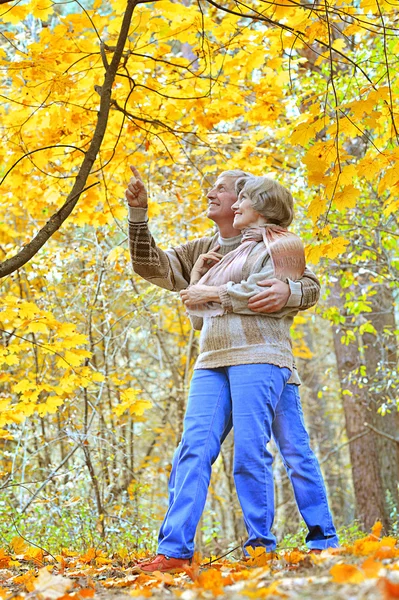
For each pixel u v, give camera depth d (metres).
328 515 3.25
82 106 4.35
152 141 5.04
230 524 11.80
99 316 8.23
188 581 2.66
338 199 3.34
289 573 2.38
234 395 3.12
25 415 4.62
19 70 4.17
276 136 5.95
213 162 6.93
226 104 4.74
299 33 3.70
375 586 1.76
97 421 8.40
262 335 3.17
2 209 6.56
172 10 3.94
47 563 3.82
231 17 4.15
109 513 7.09
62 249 6.88
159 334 9.91
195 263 3.57
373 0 3.64
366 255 7.43
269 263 3.27
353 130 3.61
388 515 9.69
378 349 9.80
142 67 4.36
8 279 6.83
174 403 10.13
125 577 2.86
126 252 6.41
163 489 11.52
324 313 7.88
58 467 6.45
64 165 4.81
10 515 5.49
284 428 3.31
